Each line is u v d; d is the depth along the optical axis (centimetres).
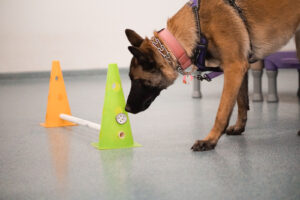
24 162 235
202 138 283
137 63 242
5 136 315
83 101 517
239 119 290
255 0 250
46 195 178
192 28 243
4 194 181
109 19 904
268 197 164
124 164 223
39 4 862
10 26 850
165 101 496
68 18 883
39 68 880
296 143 258
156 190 178
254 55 260
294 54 419
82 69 905
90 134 317
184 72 253
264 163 214
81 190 182
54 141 292
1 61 853
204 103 465
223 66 246
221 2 242
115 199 169
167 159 230
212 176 195
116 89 265
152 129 324
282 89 573
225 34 239
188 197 168
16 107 484
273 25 253
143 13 922
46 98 561
